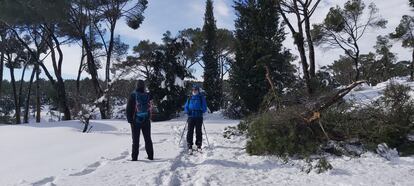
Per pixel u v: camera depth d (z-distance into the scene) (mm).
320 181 7844
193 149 11234
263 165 9312
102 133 15711
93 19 33156
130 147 11844
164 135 15078
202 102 11477
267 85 22922
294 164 9359
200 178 7906
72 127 17375
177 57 25328
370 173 8219
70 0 29250
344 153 9969
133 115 9742
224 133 13672
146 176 7953
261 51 23000
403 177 7844
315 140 10328
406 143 10406
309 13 26531
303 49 25438
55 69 32594
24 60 40938
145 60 26234
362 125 10484
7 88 53812
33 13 28297
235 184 7633
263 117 10797
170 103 24781
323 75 27469
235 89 23688
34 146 12641
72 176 8047
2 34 36969
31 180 7863
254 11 24016
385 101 11000
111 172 8375
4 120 43000
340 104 11094
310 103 10875
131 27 34719
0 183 7945
